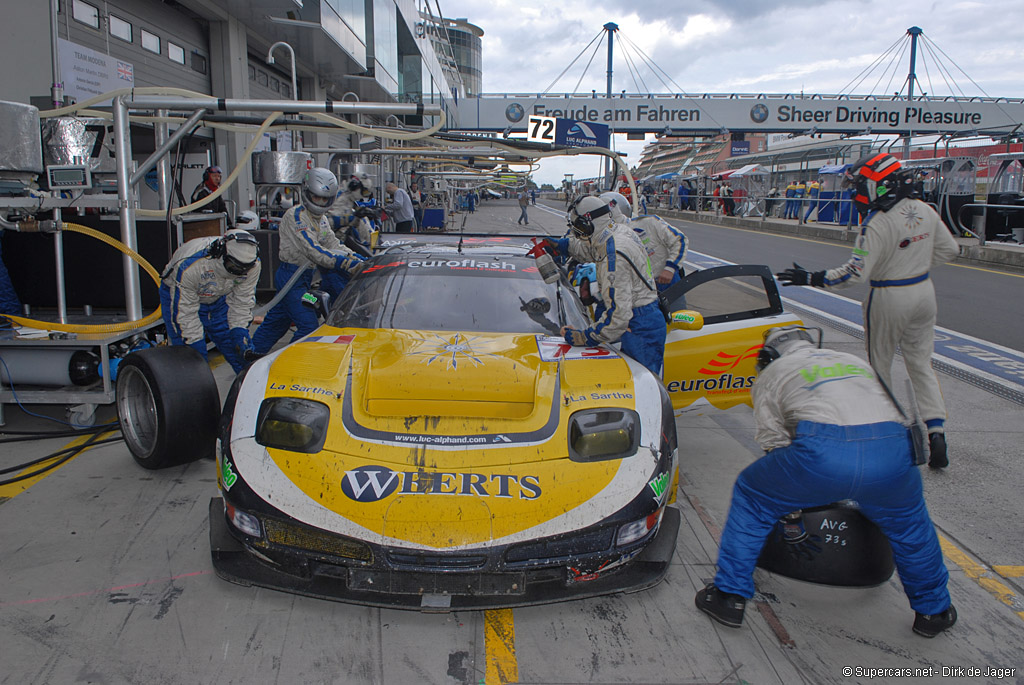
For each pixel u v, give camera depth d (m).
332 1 13.73
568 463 2.59
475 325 3.63
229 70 12.21
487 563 2.37
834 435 2.36
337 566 2.48
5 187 4.44
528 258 4.31
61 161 5.62
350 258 5.07
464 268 4.04
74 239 5.75
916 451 2.41
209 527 3.02
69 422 4.50
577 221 3.54
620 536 2.52
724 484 3.95
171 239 5.40
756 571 3.11
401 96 23.97
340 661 2.38
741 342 4.07
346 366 3.03
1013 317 8.88
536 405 2.81
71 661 2.33
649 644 2.53
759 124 36.34
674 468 2.87
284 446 2.62
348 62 15.73
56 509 3.43
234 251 3.83
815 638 2.62
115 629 2.51
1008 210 15.71
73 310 5.84
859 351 7.15
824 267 13.70
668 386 4.08
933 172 17.55
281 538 2.47
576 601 2.79
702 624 2.66
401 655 2.43
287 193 10.64
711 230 23.97
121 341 4.84
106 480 3.79
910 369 4.27
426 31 26.33
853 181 4.12
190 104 4.78
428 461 2.54
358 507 2.41
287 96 16.62
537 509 2.45
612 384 2.99
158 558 2.99
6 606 2.62
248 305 4.26
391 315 3.68
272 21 11.88
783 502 2.53
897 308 4.09
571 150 6.32
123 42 9.58
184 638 2.47
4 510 3.41
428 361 3.09
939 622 2.60
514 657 2.43
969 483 4.02
